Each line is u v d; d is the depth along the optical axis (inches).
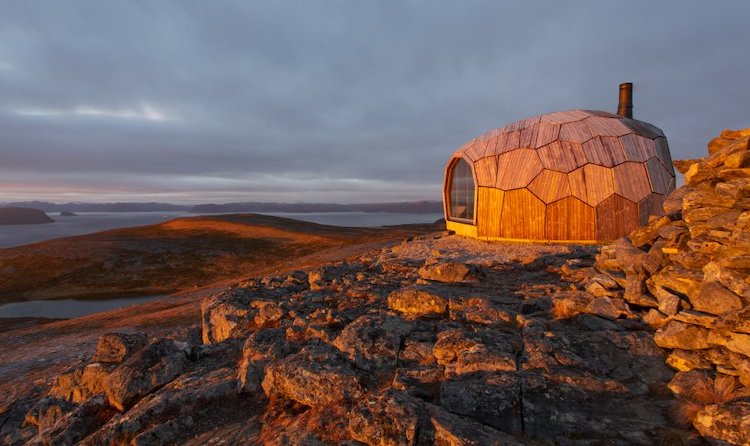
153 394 325.7
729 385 222.5
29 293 2059.5
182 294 1418.6
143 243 2938.0
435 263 647.8
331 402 266.7
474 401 234.7
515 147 885.2
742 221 276.4
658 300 322.3
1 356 735.7
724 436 188.4
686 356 257.4
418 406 226.2
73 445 300.0
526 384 248.8
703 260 300.7
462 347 295.9
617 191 791.7
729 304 256.1
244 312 502.9
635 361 272.7
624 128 869.8
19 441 359.9
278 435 245.4
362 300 490.6
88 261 2512.3
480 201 910.4
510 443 194.2
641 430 210.8
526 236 837.2
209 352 402.3
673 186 881.5
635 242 405.1
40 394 514.9
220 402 296.0
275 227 3587.6
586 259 574.6
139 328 856.3
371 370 297.0
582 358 278.4
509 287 474.9
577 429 213.5
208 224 3754.9
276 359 336.5
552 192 811.4
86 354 697.6
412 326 360.8
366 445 215.8
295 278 692.1
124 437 269.0
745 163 295.9
